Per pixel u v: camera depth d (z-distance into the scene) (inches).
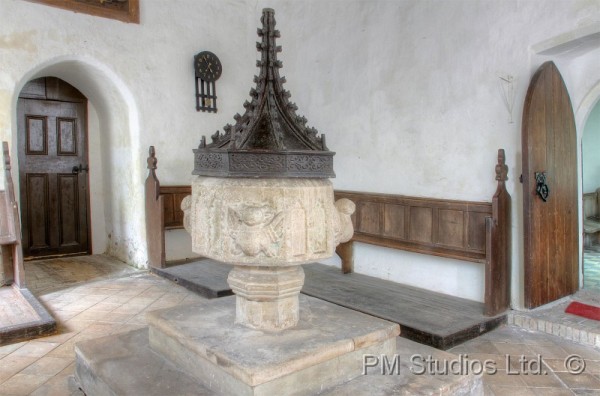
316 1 219.0
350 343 88.3
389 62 186.7
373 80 193.6
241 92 248.2
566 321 136.5
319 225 93.7
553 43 139.2
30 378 106.7
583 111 157.9
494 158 153.9
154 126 216.8
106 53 200.7
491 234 140.1
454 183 165.6
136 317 148.9
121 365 95.4
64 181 236.2
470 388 91.6
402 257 184.1
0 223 168.7
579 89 157.4
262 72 96.7
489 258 140.4
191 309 107.0
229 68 242.8
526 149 138.9
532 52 144.6
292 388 80.4
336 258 214.8
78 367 103.3
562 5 136.8
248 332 92.3
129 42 207.5
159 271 201.0
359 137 201.2
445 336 125.3
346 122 206.8
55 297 169.5
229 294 168.9
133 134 215.0
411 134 179.6
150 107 215.2
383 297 163.6
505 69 149.9
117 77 204.5
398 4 182.2
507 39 149.3
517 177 147.3
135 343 107.5
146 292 177.2
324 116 217.5
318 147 95.4
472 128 159.6
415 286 179.3
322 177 94.7
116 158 229.6
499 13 150.9
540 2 141.5
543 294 145.6
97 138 244.5
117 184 230.7
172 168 223.6
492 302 141.1
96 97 227.0
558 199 151.1
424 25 173.2
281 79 98.5
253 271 94.2
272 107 95.2
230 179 92.2
